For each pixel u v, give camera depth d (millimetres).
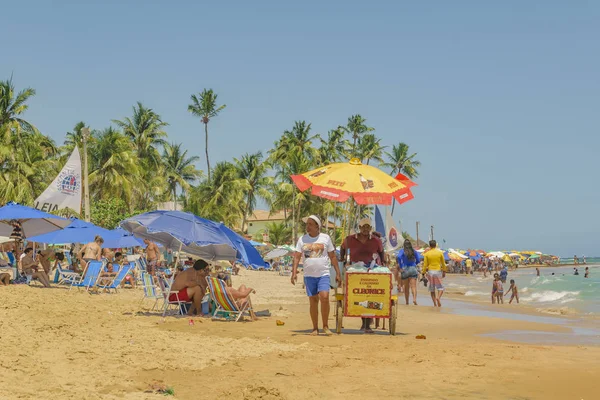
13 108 51094
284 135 76188
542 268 125062
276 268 58719
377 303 9914
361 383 5934
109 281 18531
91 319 10781
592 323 13883
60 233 20828
